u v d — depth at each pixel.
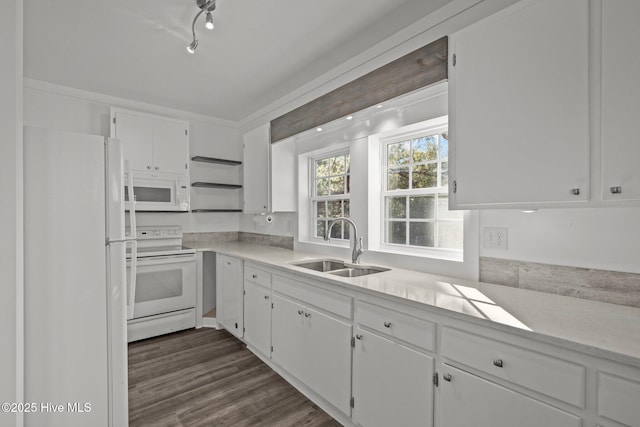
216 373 2.34
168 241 3.24
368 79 2.11
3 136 1.06
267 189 3.07
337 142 2.56
